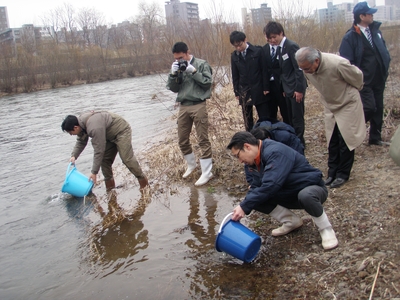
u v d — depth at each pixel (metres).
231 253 3.47
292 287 3.17
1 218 5.58
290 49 5.39
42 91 29.05
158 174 6.54
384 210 3.87
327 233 3.56
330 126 4.66
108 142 5.88
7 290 3.75
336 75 4.25
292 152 3.50
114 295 3.46
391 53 14.12
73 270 3.97
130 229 4.73
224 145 6.80
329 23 17.48
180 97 5.64
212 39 11.53
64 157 8.76
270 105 6.22
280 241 3.88
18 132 12.32
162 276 3.66
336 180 4.66
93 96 21.67
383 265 3.04
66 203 5.91
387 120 6.36
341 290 2.96
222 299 3.21
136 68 37.56
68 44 36.47
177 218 4.87
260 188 3.36
